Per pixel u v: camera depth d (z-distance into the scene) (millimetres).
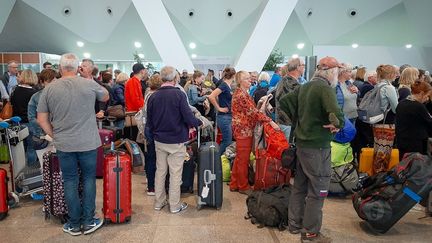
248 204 3154
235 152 4195
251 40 8227
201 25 13742
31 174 3480
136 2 8141
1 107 4801
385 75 3971
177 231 2924
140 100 4730
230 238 2799
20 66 13062
